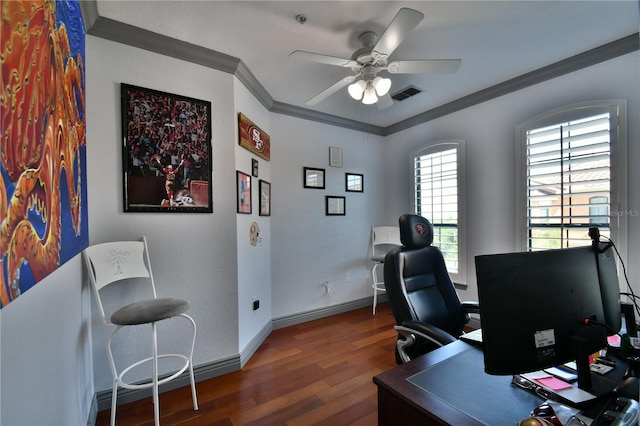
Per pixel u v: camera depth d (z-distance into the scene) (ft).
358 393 6.43
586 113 7.25
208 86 7.12
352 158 12.51
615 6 5.61
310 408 5.94
